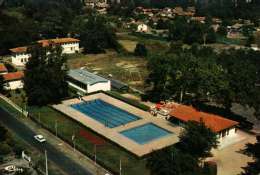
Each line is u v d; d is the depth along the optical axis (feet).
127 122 352.08
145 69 550.77
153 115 367.86
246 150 298.35
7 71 490.90
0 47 634.84
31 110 383.65
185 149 282.56
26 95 413.59
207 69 365.61
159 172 241.96
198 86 365.20
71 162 277.64
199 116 326.65
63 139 313.73
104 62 597.52
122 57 634.02
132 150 293.43
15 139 314.55
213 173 252.01
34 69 396.37
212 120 317.01
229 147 304.09
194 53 579.07
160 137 319.47
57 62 414.41
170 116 351.87
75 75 469.57
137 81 494.18
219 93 353.10
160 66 394.32
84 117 361.92
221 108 387.34
